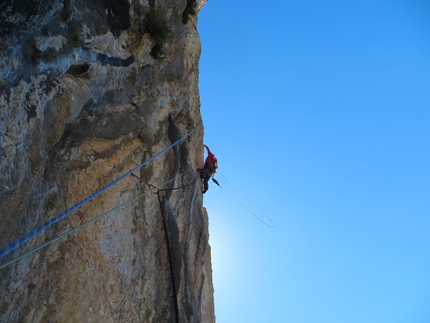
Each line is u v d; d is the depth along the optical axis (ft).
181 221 37.83
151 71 31.65
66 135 22.68
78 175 23.70
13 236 15.70
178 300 33.12
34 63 15.83
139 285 28.09
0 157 13.67
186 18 44.34
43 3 13.99
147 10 30.17
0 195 13.93
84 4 20.53
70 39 18.63
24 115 15.12
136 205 29.60
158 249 31.73
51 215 20.75
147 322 28.14
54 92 17.53
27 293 18.11
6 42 13.82
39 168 16.56
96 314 22.91
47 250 20.27
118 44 24.86
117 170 27.40
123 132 27.86
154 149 33.47
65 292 21.01
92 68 21.79
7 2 12.88
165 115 36.52
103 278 24.27
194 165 45.01
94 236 24.16
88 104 23.61
